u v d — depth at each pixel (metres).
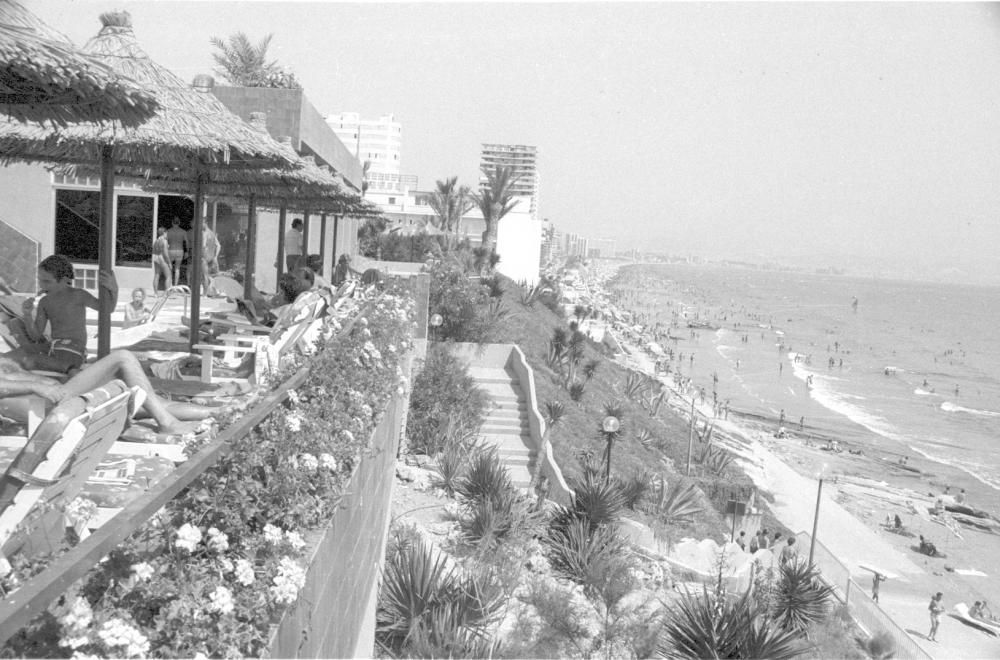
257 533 3.07
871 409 100.06
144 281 20.11
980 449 79.88
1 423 5.12
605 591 12.34
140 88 4.79
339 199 14.72
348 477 4.40
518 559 13.00
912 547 44.50
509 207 67.00
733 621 11.66
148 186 13.42
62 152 8.08
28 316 6.75
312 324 8.42
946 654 30.55
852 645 17.30
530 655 10.07
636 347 132.25
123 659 2.08
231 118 7.98
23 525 2.94
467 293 29.38
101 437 3.46
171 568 2.55
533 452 22.92
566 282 193.00
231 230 23.73
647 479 24.02
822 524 45.47
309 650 3.20
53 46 4.18
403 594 9.26
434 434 19.41
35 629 2.09
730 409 88.12
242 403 5.11
